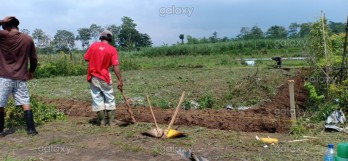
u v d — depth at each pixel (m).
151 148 7.02
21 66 8.05
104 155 6.71
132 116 9.09
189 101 11.91
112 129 8.50
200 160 6.18
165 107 11.27
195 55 42.34
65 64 25.47
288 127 8.30
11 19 7.92
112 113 8.95
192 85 16.59
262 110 10.15
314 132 7.91
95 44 8.86
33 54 8.27
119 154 6.75
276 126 8.35
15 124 9.13
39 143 7.53
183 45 45.12
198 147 7.05
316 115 8.92
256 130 8.46
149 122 9.44
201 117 9.27
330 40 10.37
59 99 12.86
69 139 7.76
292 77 17.36
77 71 25.61
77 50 35.22
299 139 7.45
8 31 7.90
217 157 6.46
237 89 13.07
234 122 8.81
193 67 29.11
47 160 6.45
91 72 8.82
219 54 42.12
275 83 15.31
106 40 8.92
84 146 7.23
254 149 6.84
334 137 7.50
